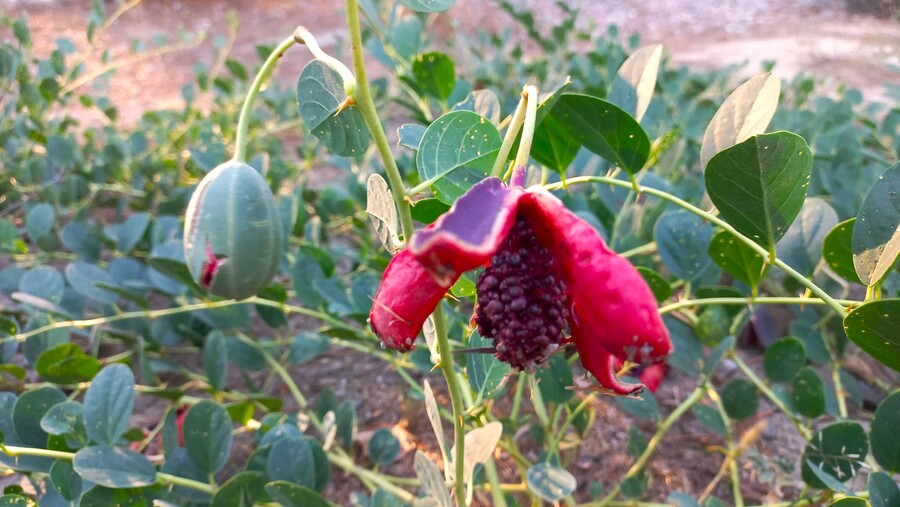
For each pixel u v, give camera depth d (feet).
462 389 0.92
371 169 1.56
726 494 1.05
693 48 5.31
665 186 1.08
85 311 1.37
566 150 0.76
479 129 0.60
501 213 0.39
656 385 1.01
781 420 1.20
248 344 1.20
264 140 2.01
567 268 0.42
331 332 1.13
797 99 2.09
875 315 0.57
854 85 3.80
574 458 1.11
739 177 0.60
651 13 6.71
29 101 1.83
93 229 1.45
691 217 0.95
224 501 0.79
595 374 0.46
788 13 6.52
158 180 1.89
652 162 1.04
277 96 2.25
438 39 3.00
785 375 1.01
